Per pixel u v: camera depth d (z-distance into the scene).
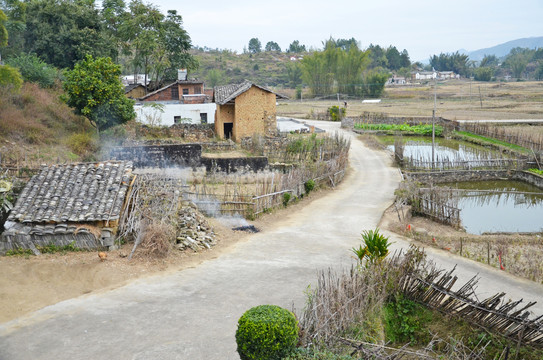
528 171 35.19
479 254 18.56
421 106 89.00
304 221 22.12
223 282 14.63
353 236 19.86
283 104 101.19
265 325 8.77
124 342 11.01
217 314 12.50
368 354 9.61
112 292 13.66
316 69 118.00
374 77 116.06
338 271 15.62
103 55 50.03
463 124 55.03
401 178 33.47
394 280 13.25
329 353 9.19
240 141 43.12
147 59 62.03
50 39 47.41
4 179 18.38
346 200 26.84
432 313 12.77
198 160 29.83
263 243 18.64
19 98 33.44
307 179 27.75
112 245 16.05
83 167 18.02
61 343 10.89
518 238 21.06
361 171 36.22
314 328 10.02
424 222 23.83
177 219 18.27
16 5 44.31
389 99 110.38
